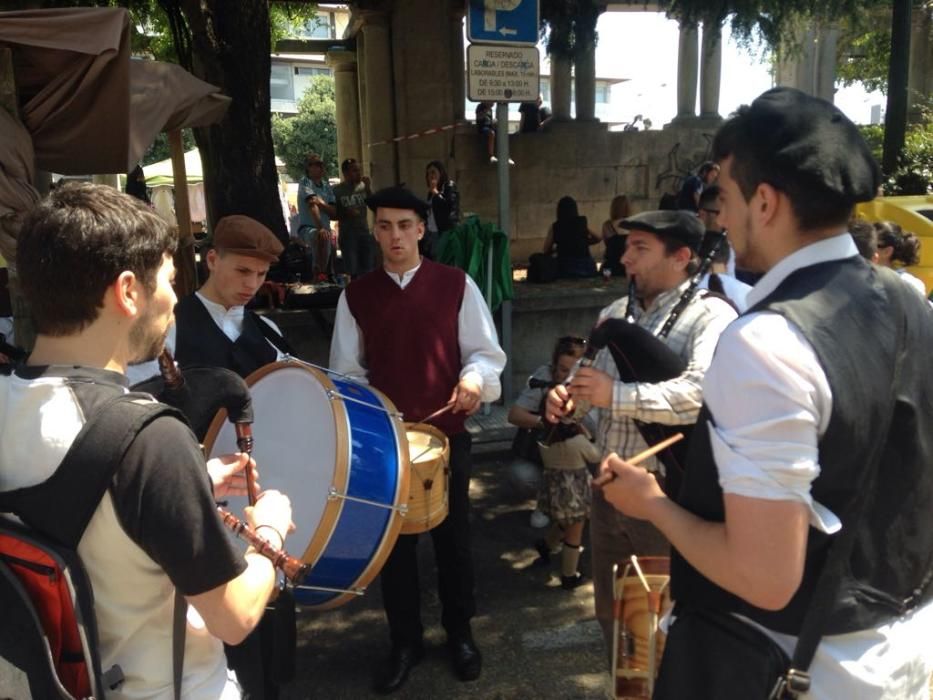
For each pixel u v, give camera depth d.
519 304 5.96
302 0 11.41
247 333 2.75
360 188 8.73
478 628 3.30
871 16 9.13
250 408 1.83
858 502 1.15
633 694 1.76
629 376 2.25
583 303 6.09
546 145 11.80
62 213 1.16
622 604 1.79
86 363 1.20
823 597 1.16
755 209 1.24
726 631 1.25
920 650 1.26
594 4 7.05
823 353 1.12
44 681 1.12
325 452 2.14
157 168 16.52
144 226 1.22
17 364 1.29
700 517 1.27
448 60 11.27
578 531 3.57
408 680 2.94
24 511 1.13
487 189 11.59
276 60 32.25
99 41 3.32
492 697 2.84
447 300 2.92
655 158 12.26
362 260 8.76
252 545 1.36
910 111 13.26
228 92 5.79
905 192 8.84
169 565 1.14
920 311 1.25
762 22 6.38
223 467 1.71
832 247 1.23
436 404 2.91
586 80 12.29
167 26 9.61
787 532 1.10
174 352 2.62
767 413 1.11
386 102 11.35
